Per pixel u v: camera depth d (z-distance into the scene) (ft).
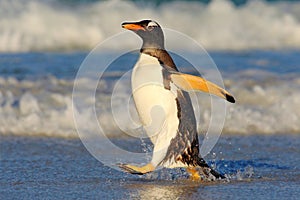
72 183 48.37
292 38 139.85
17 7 132.77
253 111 73.51
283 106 75.66
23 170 52.47
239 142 64.28
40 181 48.93
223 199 44.04
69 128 67.87
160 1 158.10
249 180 49.78
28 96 74.90
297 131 69.36
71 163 55.42
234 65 100.12
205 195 45.06
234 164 55.72
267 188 47.19
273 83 85.87
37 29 127.34
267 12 151.23
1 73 90.63
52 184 47.98
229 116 71.92
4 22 126.93
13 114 70.69
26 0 135.95
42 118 69.62
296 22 144.46
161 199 43.88
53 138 64.95
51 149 60.59
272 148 62.13
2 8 131.34
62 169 53.11
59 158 57.26
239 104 76.69
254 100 78.23
